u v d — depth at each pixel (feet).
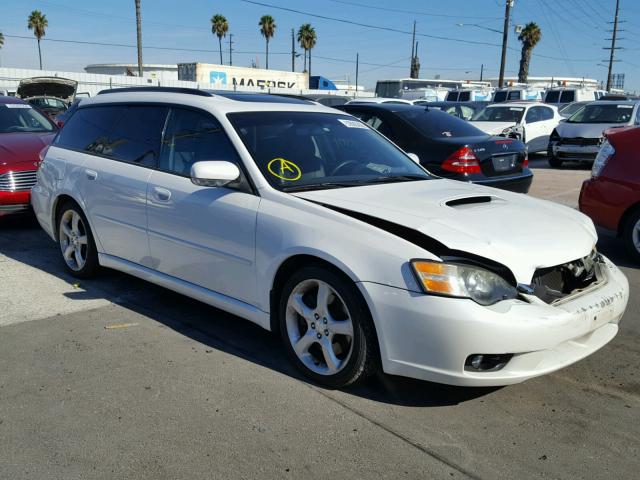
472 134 24.80
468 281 9.98
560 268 11.19
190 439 9.86
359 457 9.42
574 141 47.21
